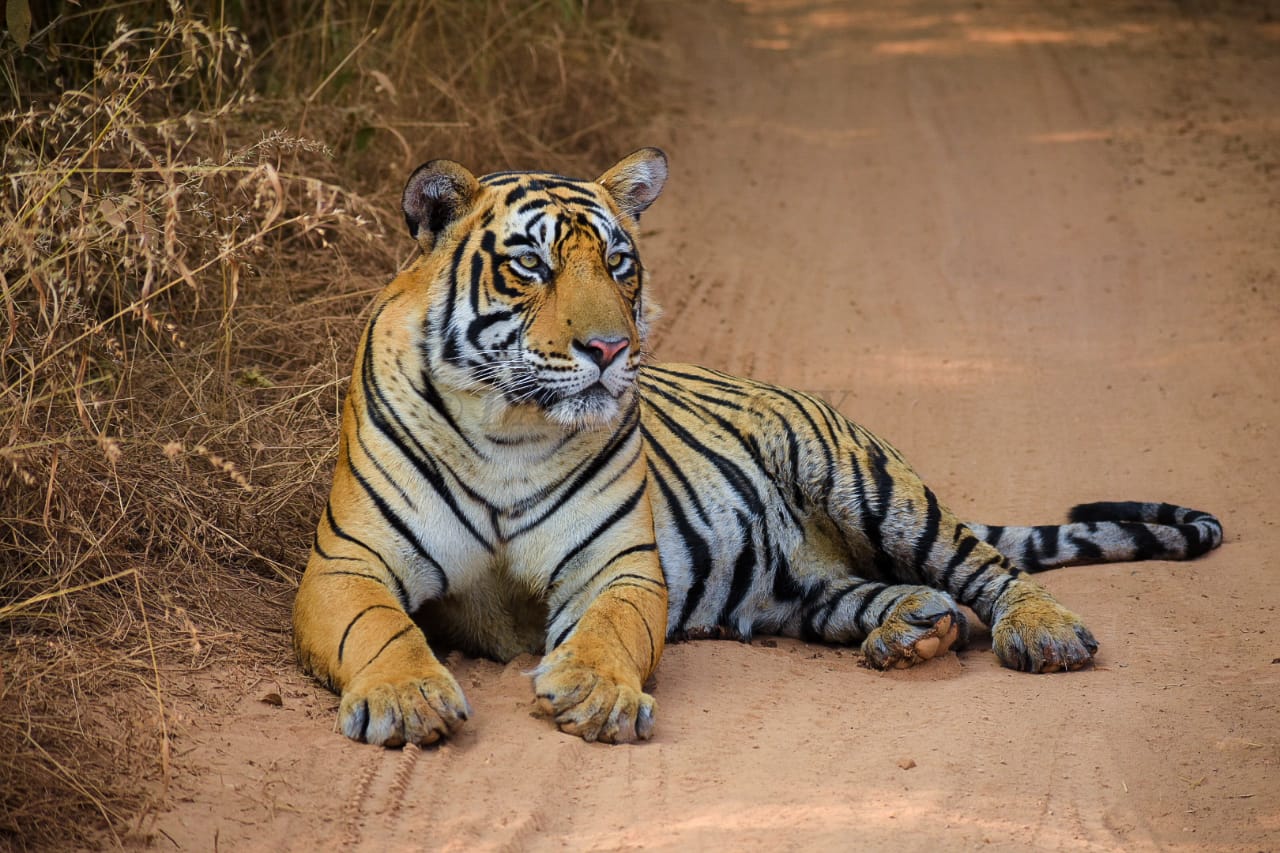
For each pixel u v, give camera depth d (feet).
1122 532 37.22
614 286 28.04
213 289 40.60
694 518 32.32
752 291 60.23
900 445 45.75
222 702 26.04
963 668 31.24
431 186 28.40
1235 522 39.65
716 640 32.76
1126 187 73.92
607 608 27.68
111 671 26.07
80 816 21.85
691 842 22.22
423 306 28.40
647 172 31.01
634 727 25.81
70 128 39.32
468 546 28.66
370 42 55.93
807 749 25.94
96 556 29.22
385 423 28.27
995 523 40.14
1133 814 24.34
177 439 34.14
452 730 25.26
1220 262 62.80
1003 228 68.64
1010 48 102.63
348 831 22.33
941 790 24.47
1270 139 81.30
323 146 35.14
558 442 28.43
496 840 22.12
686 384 34.63
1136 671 30.66
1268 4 114.11
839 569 34.19
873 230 68.59
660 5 105.19
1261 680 30.07
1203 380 50.57
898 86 93.76
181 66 42.73
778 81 94.48
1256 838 23.73
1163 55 100.22
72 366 30.96
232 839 21.81
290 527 33.71
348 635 26.45
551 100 70.08
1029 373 51.98
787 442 33.73
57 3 44.37
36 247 29.50
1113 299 59.41
